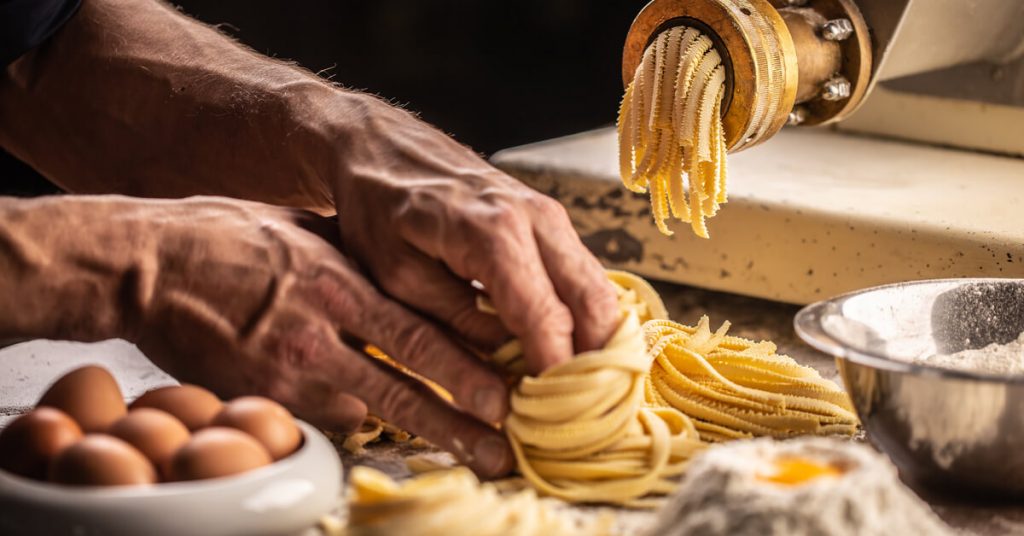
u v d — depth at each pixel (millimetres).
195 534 976
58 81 1467
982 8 1532
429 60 3389
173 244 1189
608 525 1016
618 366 1118
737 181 1627
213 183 1414
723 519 935
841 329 1165
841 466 968
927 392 1089
